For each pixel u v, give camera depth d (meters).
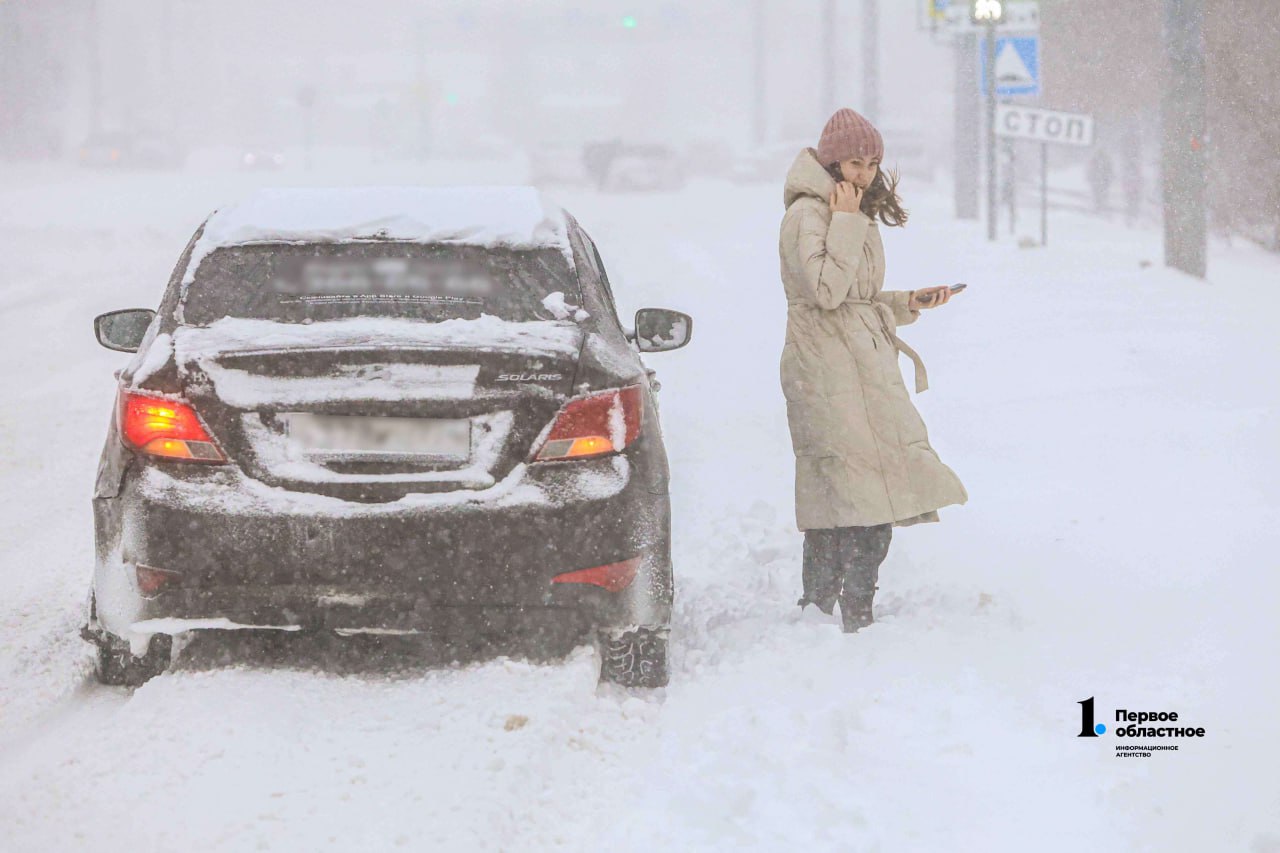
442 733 9.15
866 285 11.70
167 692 9.77
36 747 9.15
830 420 11.48
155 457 9.58
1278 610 11.72
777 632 11.33
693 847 7.85
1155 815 8.25
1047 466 17.42
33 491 17.91
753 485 17.33
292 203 11.64
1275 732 9.34
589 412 9.77
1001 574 13.24
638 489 9.84
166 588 9.52
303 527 9.42
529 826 8.11
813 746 9.06
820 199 11.66
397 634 10.55
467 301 10.62
